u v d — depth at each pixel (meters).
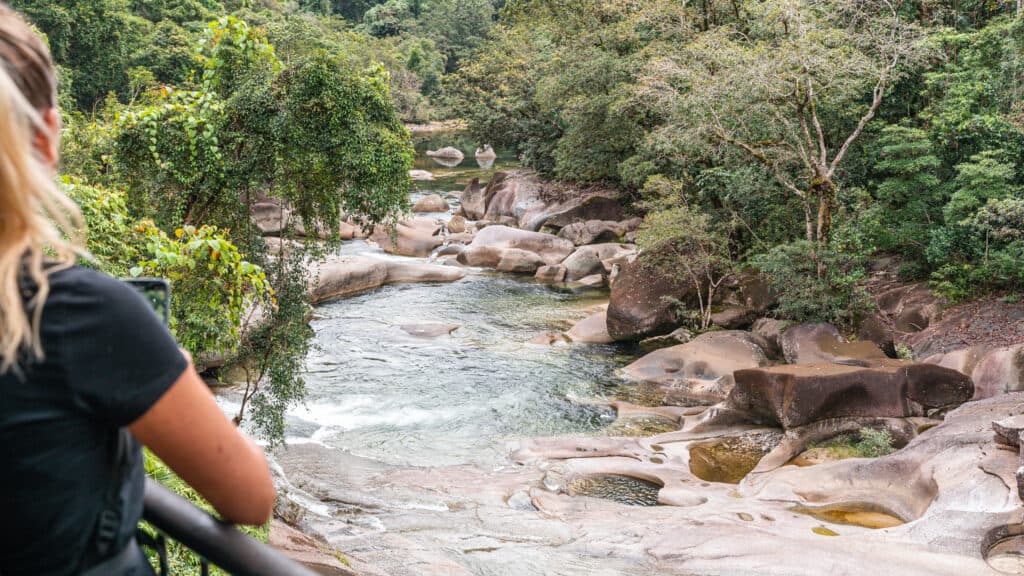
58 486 0.96
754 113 22.28
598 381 20.92
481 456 16.56
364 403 19.36
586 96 35.69
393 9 125.00
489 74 49.59
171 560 7.10
